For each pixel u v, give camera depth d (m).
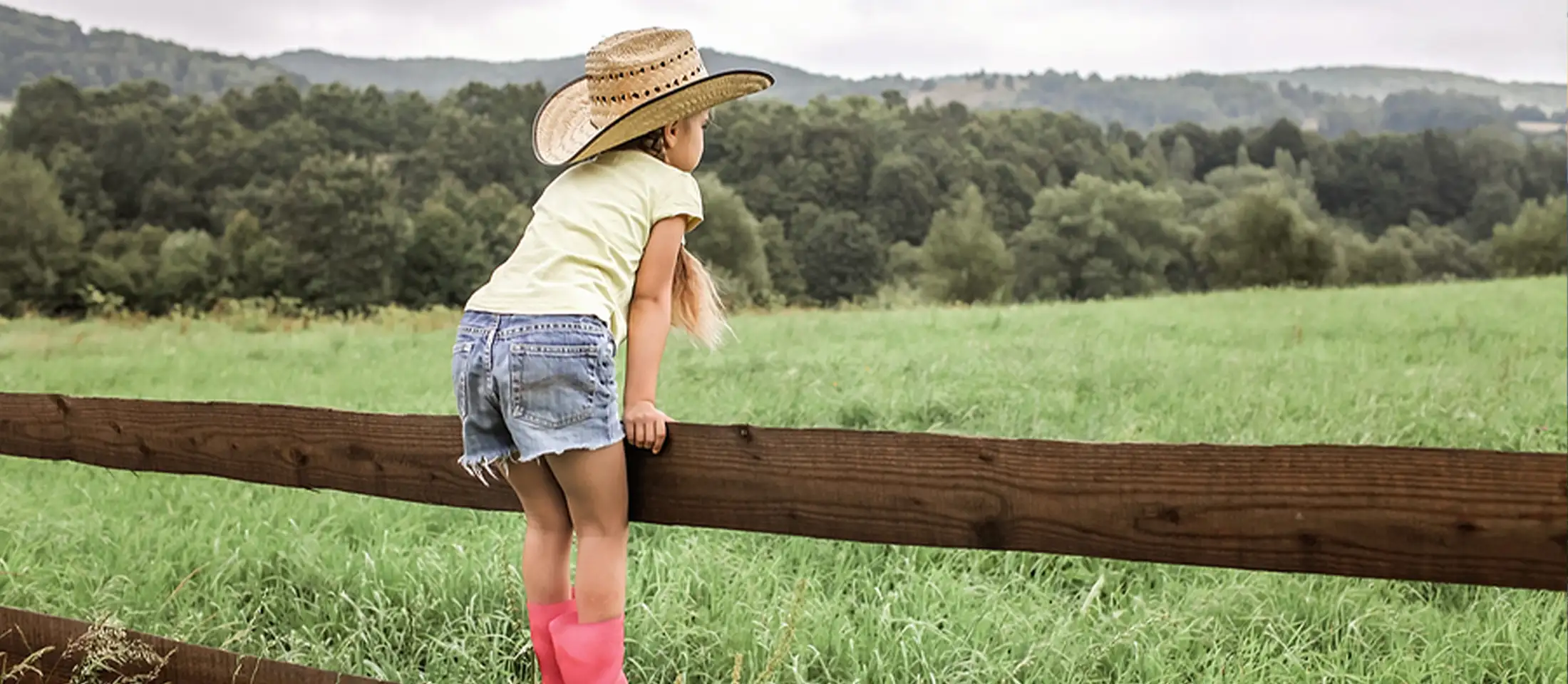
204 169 75.31
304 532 4.91
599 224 2.36
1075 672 3.46
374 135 86.56
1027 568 4.48
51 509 5.42
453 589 4.09
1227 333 12.56
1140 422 6.80
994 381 8.50
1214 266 65.88
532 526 2.54
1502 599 3.99
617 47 2.49
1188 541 1.92
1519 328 11.91
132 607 4.07
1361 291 19.69
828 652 3.58
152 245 61.50
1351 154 108.62
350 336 16.02
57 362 12.79
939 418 7.25
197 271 55.91
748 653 3.52
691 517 2.35
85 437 3.18
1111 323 14.35
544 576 2.53
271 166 76.12
